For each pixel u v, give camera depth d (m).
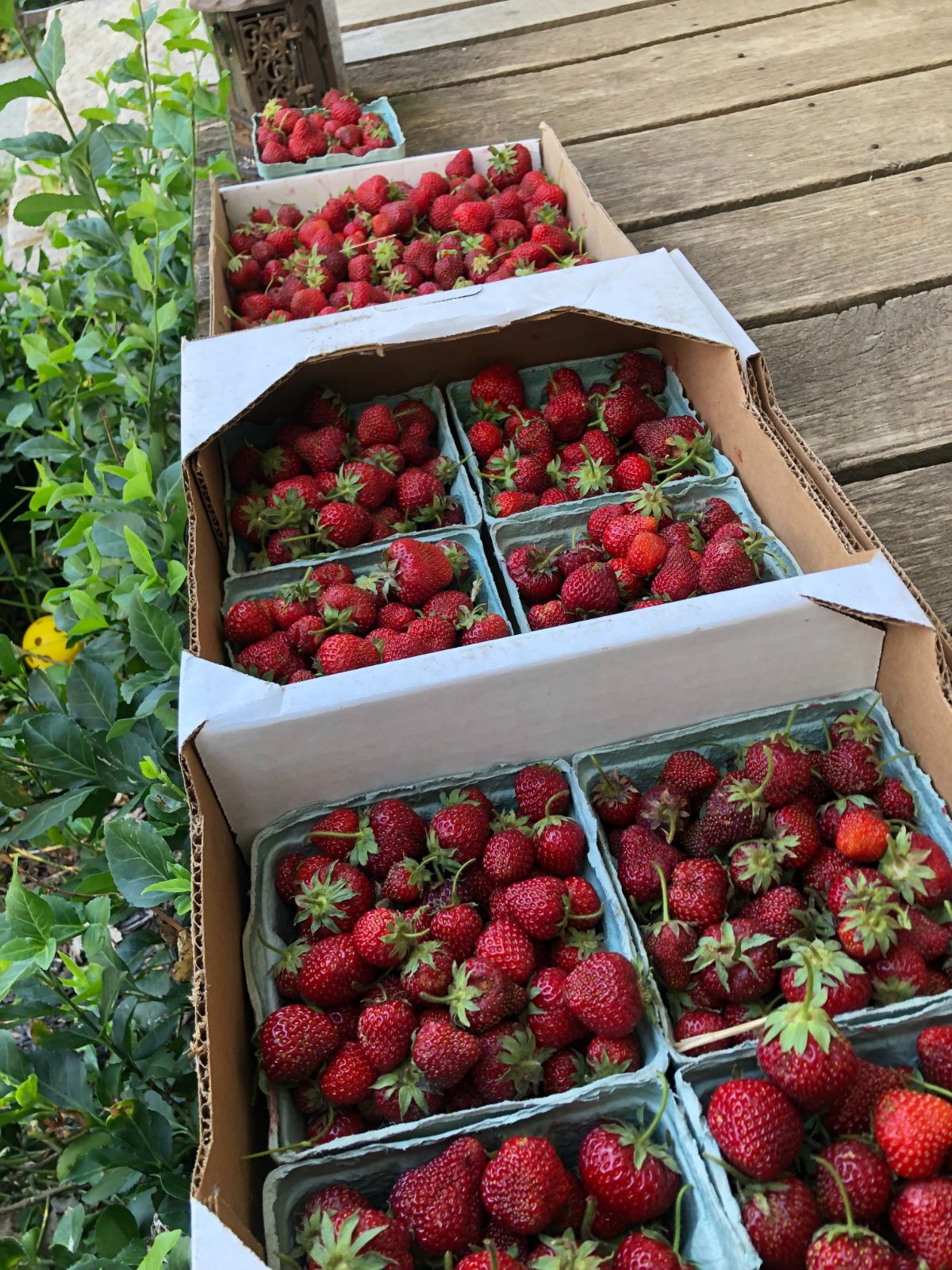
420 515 0.58
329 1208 0.33
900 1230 0.31
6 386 0.87
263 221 0.79
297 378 0.61
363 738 0.42
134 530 0.55
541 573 0.52
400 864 0.41
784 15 1.04
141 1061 0.47
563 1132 0.35
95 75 0.83
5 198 1.24
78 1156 0.41
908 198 0.79
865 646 0.44
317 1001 0.38
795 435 0.52
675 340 0.61
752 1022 0.36
